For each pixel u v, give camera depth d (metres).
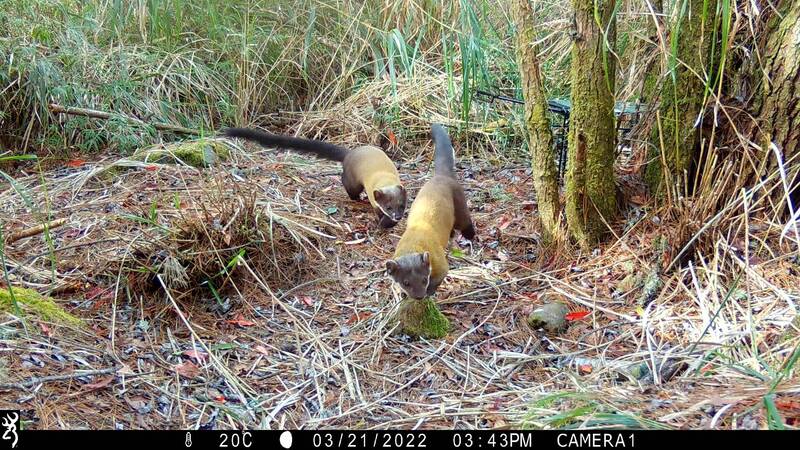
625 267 2.68
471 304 2.65
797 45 2.59
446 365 2.39
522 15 2.72
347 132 3.90
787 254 2.51
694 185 2.74
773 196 2.67
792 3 2.62
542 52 3.86
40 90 3.51
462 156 3.72
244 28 4.10
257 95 4.07
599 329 2.49
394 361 2.41
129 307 2.52
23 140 3.55
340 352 2.43
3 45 3.58
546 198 2.83
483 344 2.48
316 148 3.37
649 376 2.25
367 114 3.94
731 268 2.56
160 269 2.59
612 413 2.02
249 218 2.75
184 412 2.17
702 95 2.71
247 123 4.00
